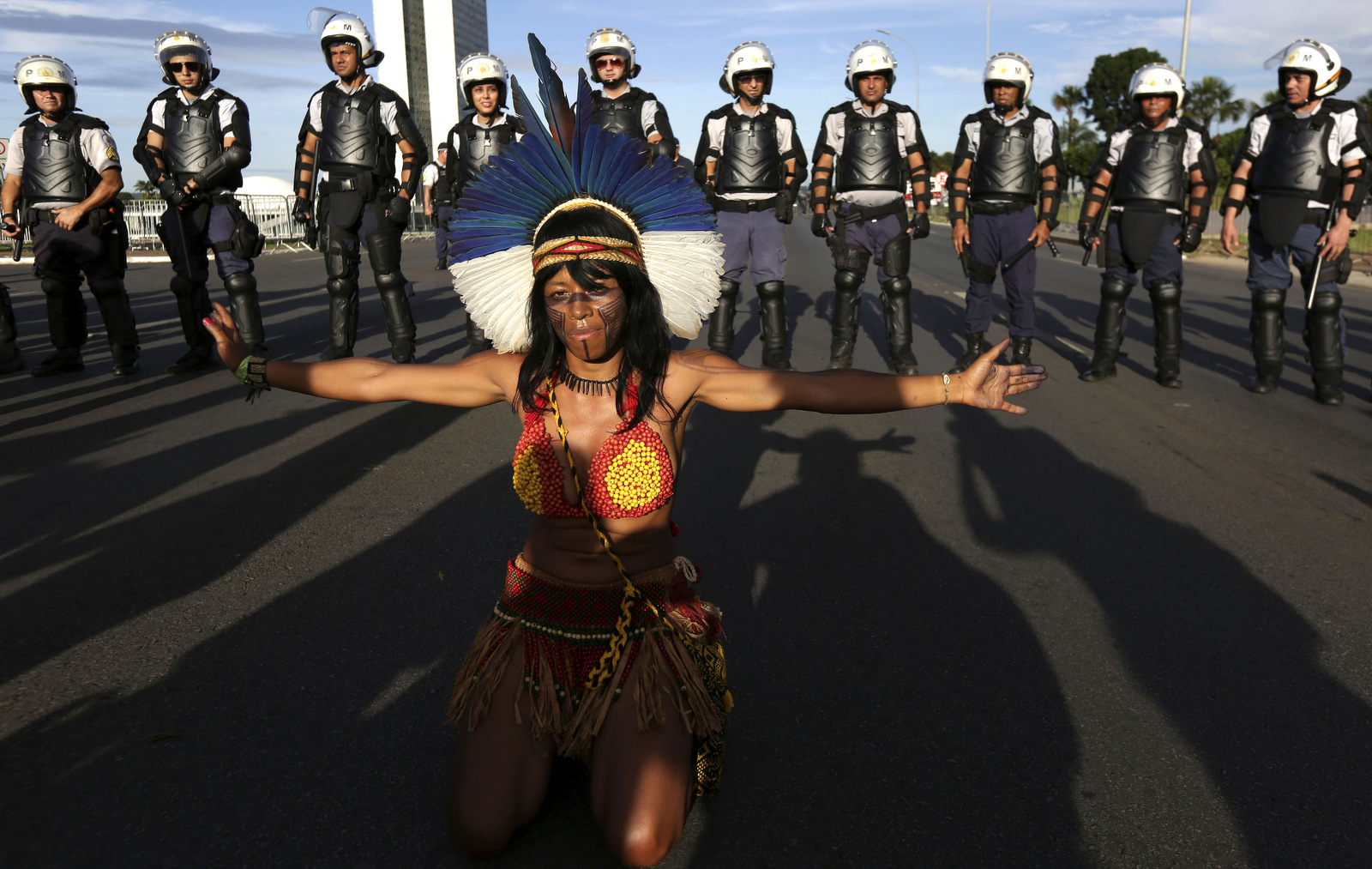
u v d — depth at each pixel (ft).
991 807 7.59
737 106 23.11
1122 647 10.09
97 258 22.66
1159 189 21.43
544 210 7.29
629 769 6.76
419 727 8.57
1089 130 174.40
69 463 16.17
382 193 23.35
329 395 7.87
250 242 23.52
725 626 10.53
